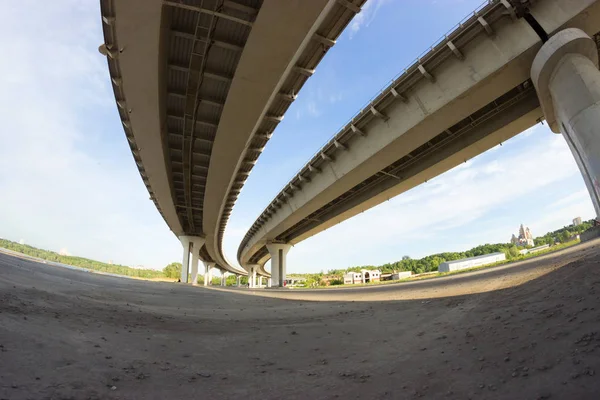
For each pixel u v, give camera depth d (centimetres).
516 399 368
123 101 2553
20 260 2372
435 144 2981
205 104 2816
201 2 1870
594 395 340
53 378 416
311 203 4206
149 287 2320
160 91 2395
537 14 1803
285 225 5453
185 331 877
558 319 602
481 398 386
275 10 1667
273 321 1129
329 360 624
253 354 676
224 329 948
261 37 1833
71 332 653
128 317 978
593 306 607
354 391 454
